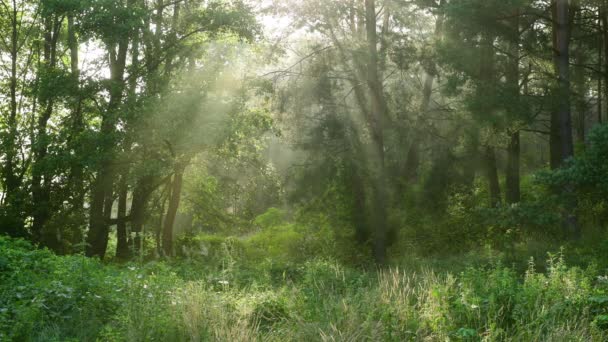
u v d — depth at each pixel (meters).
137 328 7.92
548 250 18.50
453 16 20.66
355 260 21.98
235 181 26.86
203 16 24.03
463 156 24.27
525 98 21.19
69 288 9.79
